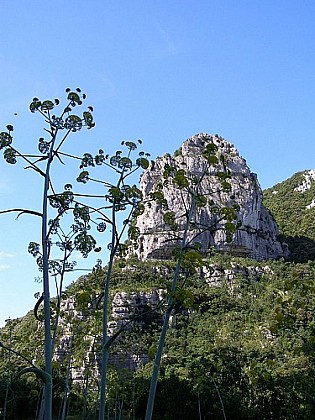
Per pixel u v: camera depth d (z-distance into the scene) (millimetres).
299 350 18031
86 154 13586
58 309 19641
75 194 12875
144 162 14273
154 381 12547
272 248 99375
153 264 68750
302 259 101062
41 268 12633
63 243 17453
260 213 103812
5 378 30672
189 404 47031
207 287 71188
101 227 13898
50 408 10789
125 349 44594
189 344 56188
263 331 57344
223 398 46781
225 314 64688
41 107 12758
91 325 26172
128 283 66062
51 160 12594
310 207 138875
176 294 12422
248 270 79750
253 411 45625
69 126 12977
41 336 28141
